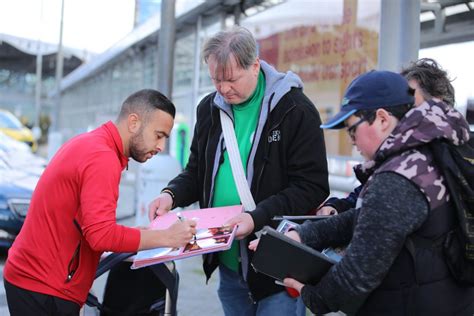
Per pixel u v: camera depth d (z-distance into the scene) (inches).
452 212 56.7
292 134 82.7
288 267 63.4
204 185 91.6
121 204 380.8
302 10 217.6
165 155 191.3
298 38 221.0
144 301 88.1
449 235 56.9
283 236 61.8
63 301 72.8
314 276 63.4
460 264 57.2
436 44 150.1
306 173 82.3
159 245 70.9
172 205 93.0
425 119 56.6
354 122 59.1
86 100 791.7
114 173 70.7
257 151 84.2
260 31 252.7
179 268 204.1
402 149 56.2
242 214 77.4
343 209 84.2
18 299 73.2
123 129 76.8
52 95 1221.7
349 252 56.6
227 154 87.8
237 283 92.9
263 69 86.9
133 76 475.5
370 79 58.8
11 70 1110.4
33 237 72.7
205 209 86.4
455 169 55.2
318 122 84.6
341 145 195.3
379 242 53.8
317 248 69.3
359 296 56.5
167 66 200.5
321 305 60.4
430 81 69.9
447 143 57.2
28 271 72.5
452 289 58.2
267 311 85.7
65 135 804.0
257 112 86.4
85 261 73.9
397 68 130.4
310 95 213.5
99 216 67.9
